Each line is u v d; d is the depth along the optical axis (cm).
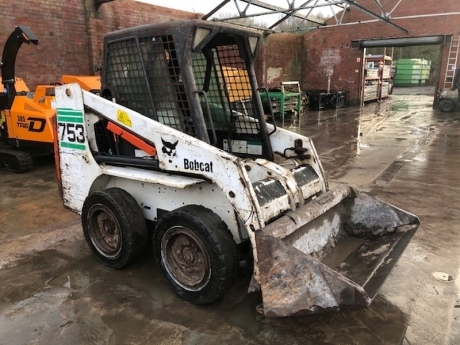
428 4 1543
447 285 305
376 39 1680
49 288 303
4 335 249
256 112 339
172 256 289
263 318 265
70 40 913
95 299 288
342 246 311
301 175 314
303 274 221
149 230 338
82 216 338
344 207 330
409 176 605
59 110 345
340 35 1755
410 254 354
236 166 246
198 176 270
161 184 279
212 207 284
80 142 335
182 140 269
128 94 323
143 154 316
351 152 793
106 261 329
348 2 1084
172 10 1164
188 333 250
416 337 247
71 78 704
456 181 576
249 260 294
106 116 313
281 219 254
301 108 1516
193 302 277
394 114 1465
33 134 601
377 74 2017
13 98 623
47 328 256
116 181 342
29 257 353
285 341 244
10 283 310
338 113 1527
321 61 1827
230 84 342
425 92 2747
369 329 255
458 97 1471
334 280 213
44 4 851
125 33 305
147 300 287
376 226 319
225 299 287
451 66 1573
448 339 245
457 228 409
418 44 1609
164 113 302
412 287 303
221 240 256
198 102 278
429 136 962
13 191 541
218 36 315
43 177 612
